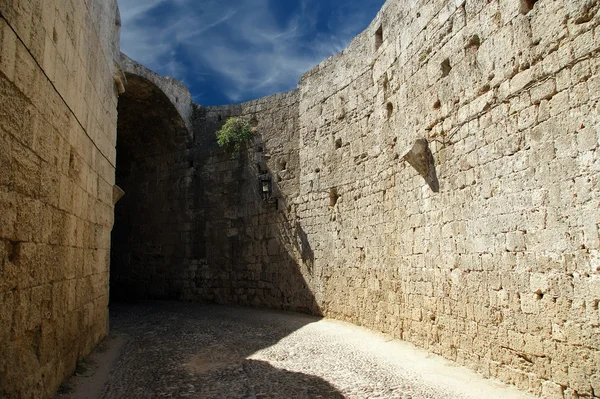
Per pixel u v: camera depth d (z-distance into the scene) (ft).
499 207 26.03
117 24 40.29
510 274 25.03
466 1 30.19
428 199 33.86
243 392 24.00
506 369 25.16
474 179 28.35
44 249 19.44
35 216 18.24
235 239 65.87
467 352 28.58
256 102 67.21
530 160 24.03
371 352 33.86
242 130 65.72
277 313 56.44
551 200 22.62
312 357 32.32
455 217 30.25
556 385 21.97
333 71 54.60
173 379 26.37
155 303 67.36
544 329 22.75
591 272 20.44
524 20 24.84
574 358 21.11
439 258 32.09
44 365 19.66
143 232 74.84
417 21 36.68
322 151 55.42
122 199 77.77
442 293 31.58
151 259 73.36
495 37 27.04
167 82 67.05
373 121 45.29
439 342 31.86
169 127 71.41
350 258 48.34
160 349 34.73
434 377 26.76
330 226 52.65
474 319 27.96
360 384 25.39
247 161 66.18
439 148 32.53
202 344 36.86
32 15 17.56
